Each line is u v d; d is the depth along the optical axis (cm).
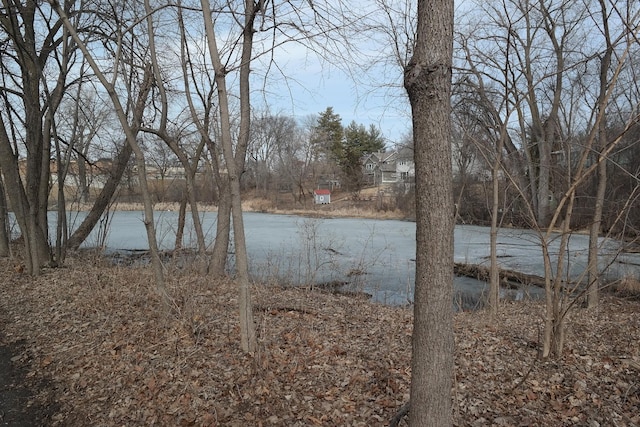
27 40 1016
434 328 239
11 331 654
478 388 440
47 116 1059
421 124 233
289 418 391
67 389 480
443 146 231
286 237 2208
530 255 1661
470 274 1370
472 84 608
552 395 430
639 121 429
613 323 654
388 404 408
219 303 713
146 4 828
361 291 1023
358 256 1623
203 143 1079
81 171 1299
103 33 981
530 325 677
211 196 1633
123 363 507
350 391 434
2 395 477
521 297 1078
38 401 463
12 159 998
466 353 534
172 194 1597
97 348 556
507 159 710
